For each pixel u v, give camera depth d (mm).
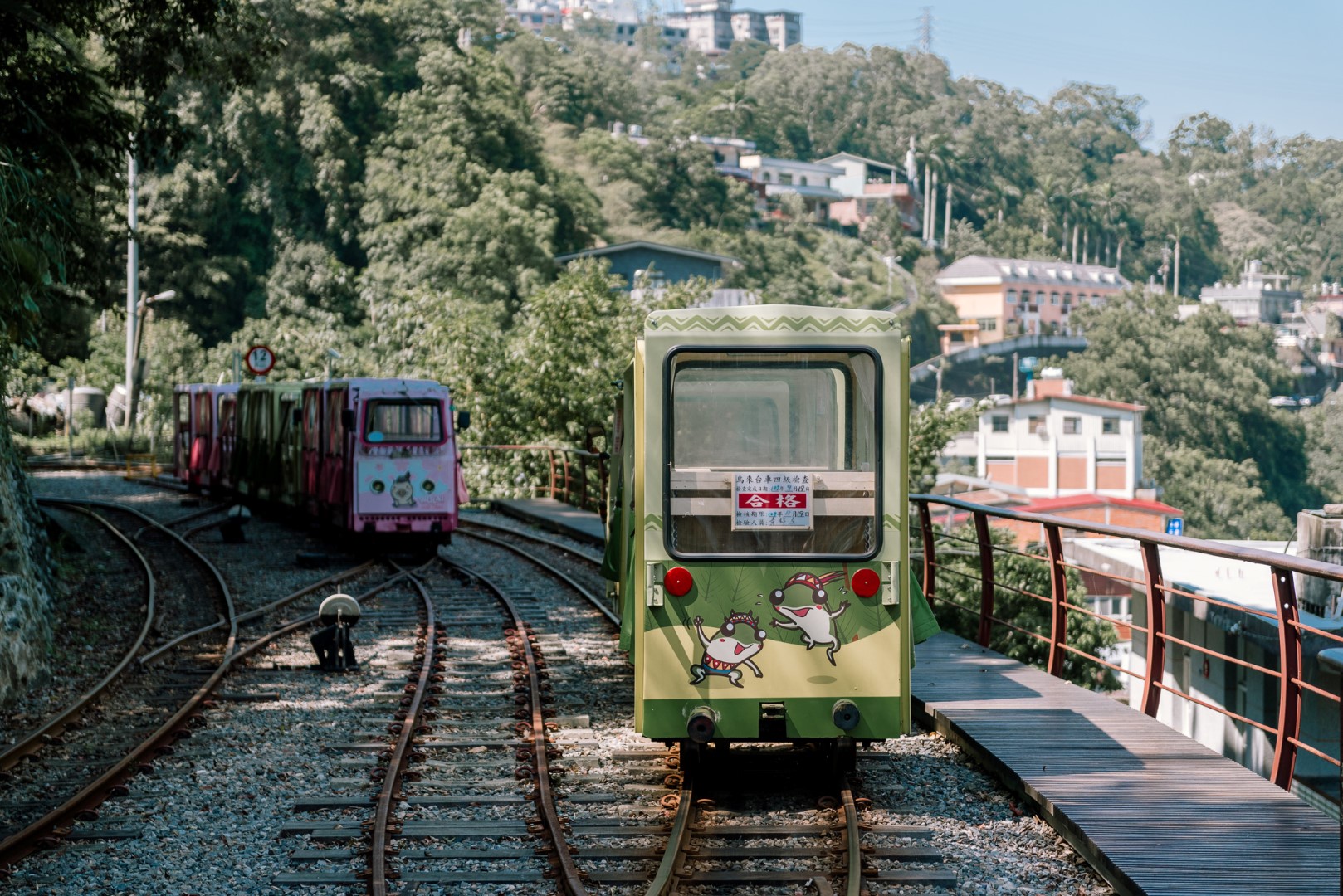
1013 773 7309
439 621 14211
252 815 7277
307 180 73812
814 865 6383
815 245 129750
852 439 7453
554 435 31906
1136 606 22594
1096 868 6035
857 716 7227
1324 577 5898
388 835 6836
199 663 11922
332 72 77938
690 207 117250
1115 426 76500
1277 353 120438
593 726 9477
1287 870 5672
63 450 45719
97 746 8922
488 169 77688
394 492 19266
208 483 30625
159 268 68812
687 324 7344
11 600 10766
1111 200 166125
